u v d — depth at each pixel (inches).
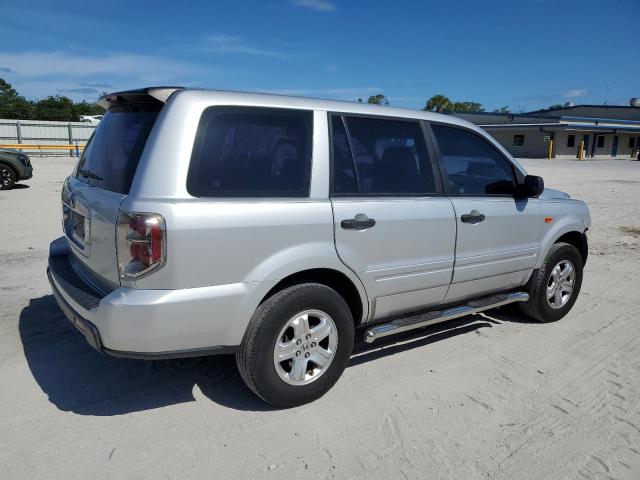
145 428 122.0
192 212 111.1
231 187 118.3
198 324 114.2
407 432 123.3
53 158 1094.4
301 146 129.6
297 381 130.2
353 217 133.5
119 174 119.3
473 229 161.3
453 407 135.0
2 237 310.7
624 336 186.2
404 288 148.0
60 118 1999.3
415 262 148.2
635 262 298.0
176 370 150.8
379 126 144.9
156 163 111.4
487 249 167.2
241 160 120.5
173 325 111.6
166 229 108.3
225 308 116.4
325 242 129.1
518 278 182.7
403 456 114.4
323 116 134.4
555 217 189.3
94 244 122.7
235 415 128.4
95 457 110.9
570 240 209.6
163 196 110.4
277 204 122.2
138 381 143.9
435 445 118.7
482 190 168.2
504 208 170.7
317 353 133.0
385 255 141.1
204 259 112.7
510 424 128.0
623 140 1834.4
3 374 145.4
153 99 119.6
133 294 109.7
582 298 230.4
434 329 188.5
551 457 115.5
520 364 161.5
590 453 117.3
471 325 193.8
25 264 252.2
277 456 113.1
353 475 107.9
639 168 1220.5
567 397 141.8
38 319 183.8
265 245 120.0
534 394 143.0
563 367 160.1
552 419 130.7
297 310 126.4
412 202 146.4
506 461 113.8
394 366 157.2
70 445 114.7
